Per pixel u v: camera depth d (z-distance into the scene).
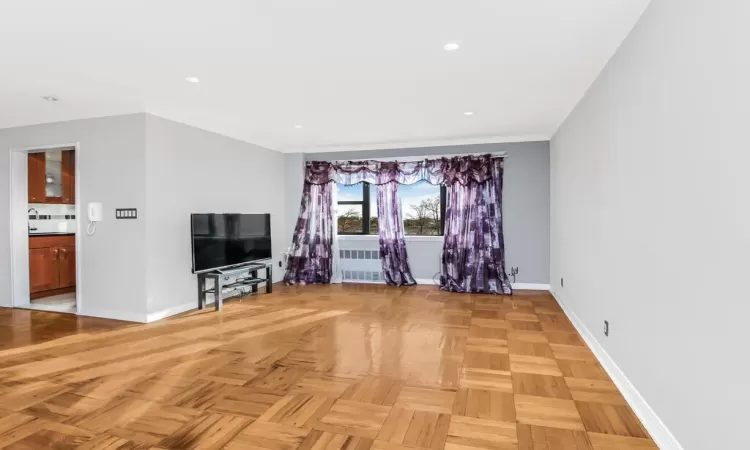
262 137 5.55
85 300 4.46
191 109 4.10
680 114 1.82
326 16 2.22
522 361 3.11
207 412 2.32
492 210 5.79
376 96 3.68
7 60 2.80
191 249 4.75
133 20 2.25
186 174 4.70
